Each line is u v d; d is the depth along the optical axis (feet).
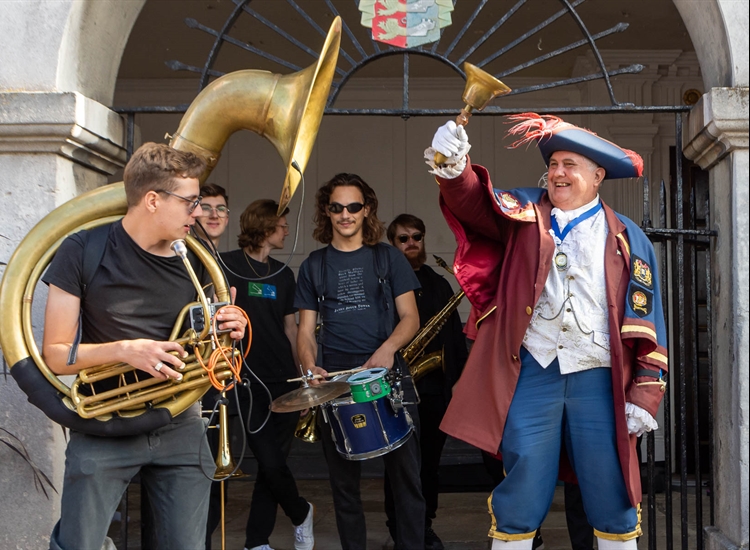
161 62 21.27
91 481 8.04
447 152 8.61
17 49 10.71
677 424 19.93
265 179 22.66
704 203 20.81
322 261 12.07
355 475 11.69
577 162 9.39
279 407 10.07
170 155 8.19
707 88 11.51
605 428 9.20
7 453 10.48
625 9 18.29
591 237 9.34
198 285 8.17
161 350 7.90
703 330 20.29
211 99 9.30
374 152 22.58
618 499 9.19
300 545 13.42
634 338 9.15
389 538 14.70
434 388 13.51
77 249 8.16
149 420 8.12
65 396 8.17
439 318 13.41
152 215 8.14
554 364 9.28
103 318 8.18
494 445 9.23
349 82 22.52
